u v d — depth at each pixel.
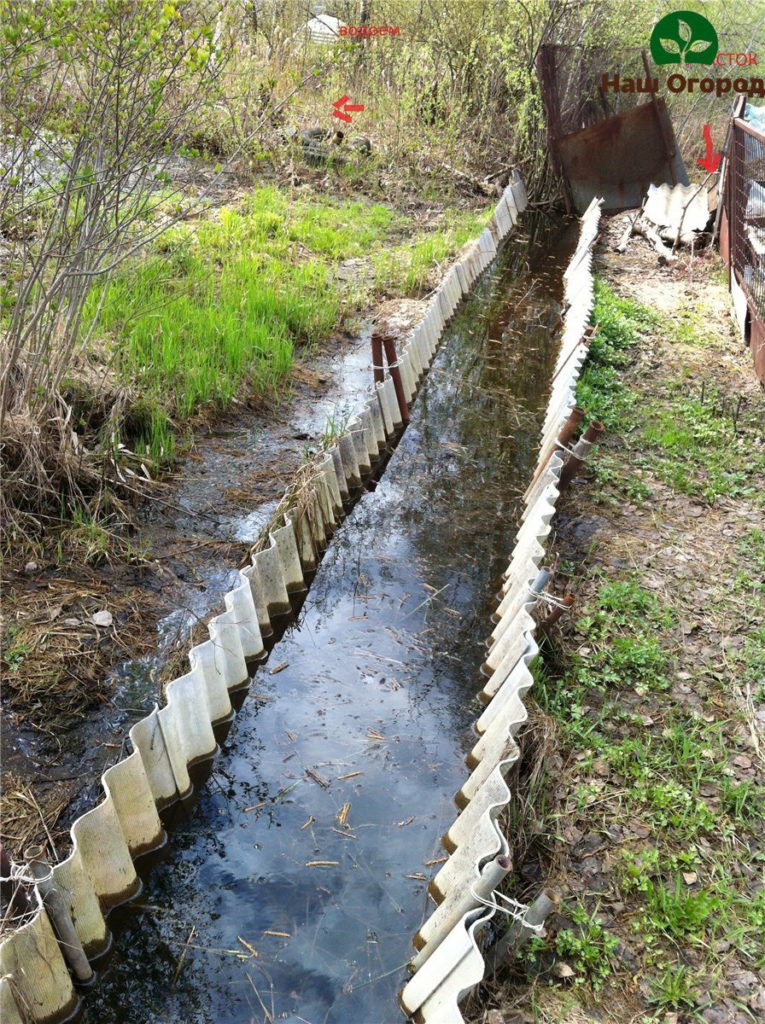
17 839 3.49
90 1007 3.20
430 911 3.64
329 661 5.03
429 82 16.28
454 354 9.47
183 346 7.39
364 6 16.80
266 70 13.41
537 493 6.34
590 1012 3.19
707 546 6.11
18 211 5.33
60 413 5.46
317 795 4.14
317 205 12.55
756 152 9.61
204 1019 3.18
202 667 4.19
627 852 3.80
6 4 4.39
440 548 6.16
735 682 4.87
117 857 3.44
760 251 9.17
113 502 5.54
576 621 5.23
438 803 4.16
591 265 12.31
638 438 7.50
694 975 3.34
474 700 4.85
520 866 3.73
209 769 4.24
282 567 5.22
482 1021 3.10
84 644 4.53
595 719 4.56
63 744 3.98
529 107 15.94
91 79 5.11
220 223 10.41
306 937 3.49
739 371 9.06
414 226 12.69
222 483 6.15
